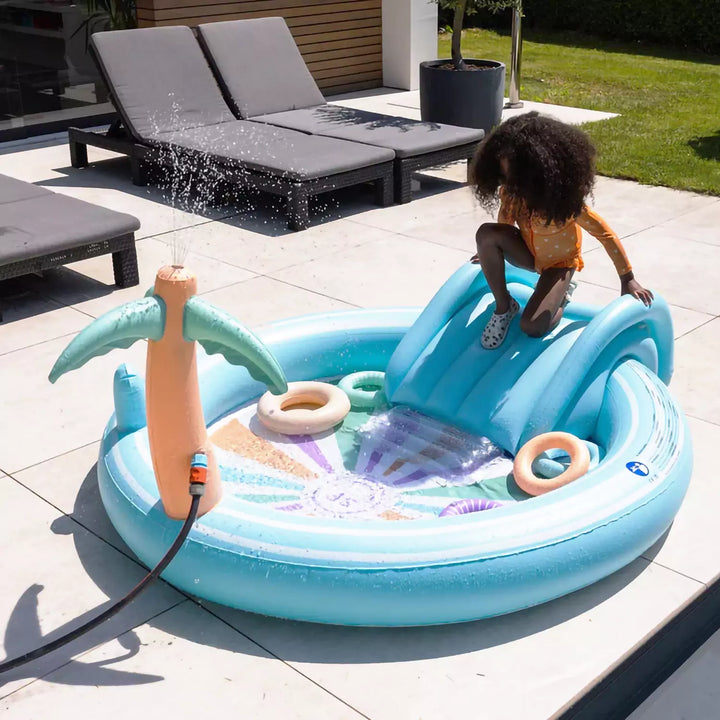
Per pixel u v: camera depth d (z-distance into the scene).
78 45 9.62
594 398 3.89
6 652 2.93
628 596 3.14
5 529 3.53
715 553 3.36
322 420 4.01
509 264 4.39
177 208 7.37
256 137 7.58
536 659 2.88
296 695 2.75
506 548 2.92
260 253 6.43
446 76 8.70
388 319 4.57
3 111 9.31
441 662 2.87
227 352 2.97
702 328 5.20
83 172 8.34
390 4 11.65
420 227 6.95
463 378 4.08
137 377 3.57
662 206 7.38
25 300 5.66
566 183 3.62
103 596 3.17
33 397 4.52
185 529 2.85
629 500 3.15
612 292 5.73
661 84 12.60
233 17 10.29
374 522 3.02
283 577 2.91
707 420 4.23
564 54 15.05
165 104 7.86
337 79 11.65
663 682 2.97
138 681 2.81
